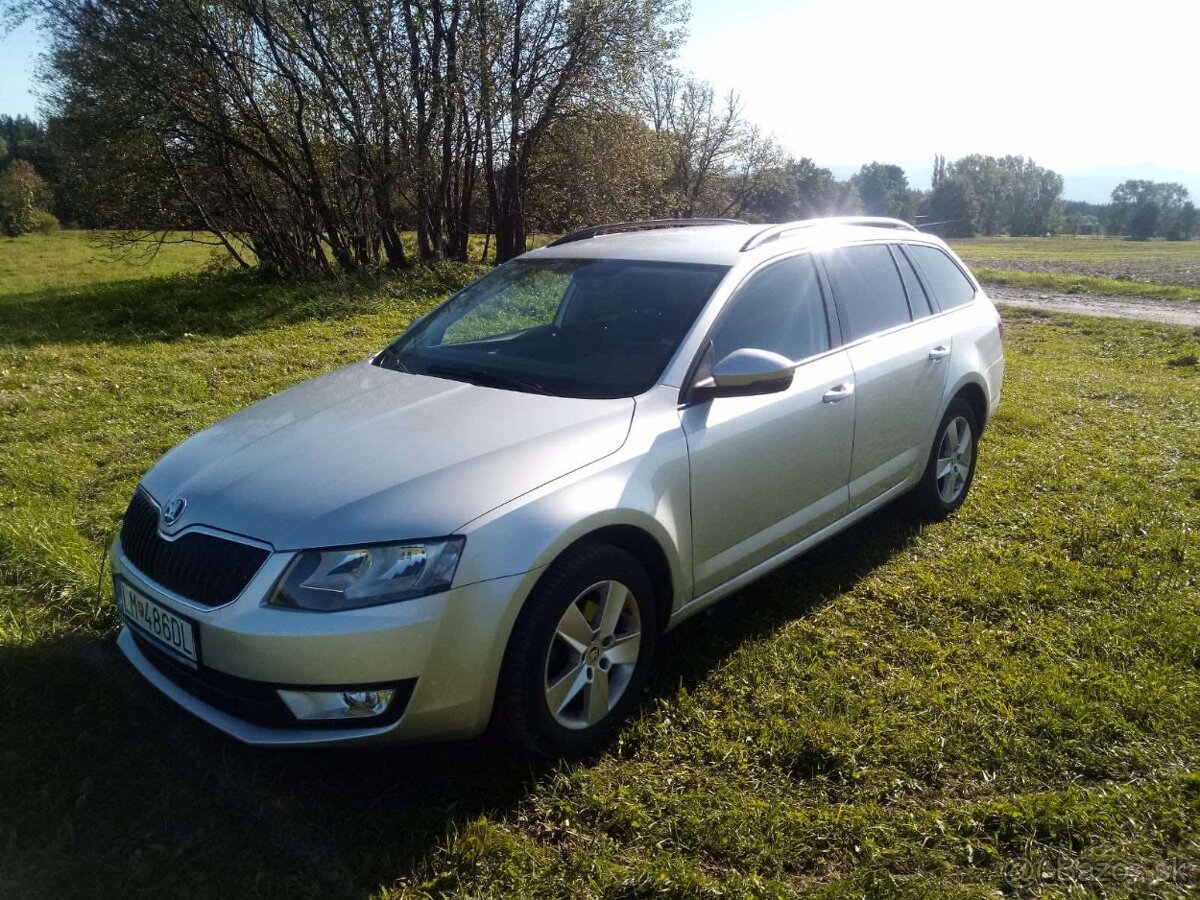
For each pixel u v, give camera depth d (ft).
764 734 10.09
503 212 64.08
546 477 9.36
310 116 50.75
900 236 16.48
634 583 10.10
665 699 10.82
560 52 57.00
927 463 15.87
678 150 100.37
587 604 9.86
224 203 55.98
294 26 48.44
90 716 10.36
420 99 52.19
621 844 8.55
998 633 12.48
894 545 15.53
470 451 9.58
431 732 8.78
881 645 12.16
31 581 13.56
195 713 9.06
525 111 58.13
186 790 9.19
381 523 8.63
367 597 8.36
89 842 8.43
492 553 8.69
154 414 23.34
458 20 52.19
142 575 9.63
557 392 11.17
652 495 10.14
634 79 58.08
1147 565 14.60
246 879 7.98
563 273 13.83
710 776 9.49
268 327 38.55
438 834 8.62
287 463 9.76
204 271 59.82
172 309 42.96
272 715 8.61
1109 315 54.13
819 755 9.72
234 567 8.74
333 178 54.44
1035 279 73.36
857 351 13.93
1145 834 8.50
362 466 9.46
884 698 10.85
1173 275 93.86
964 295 17.80
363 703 8.48
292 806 9.01
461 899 7.80
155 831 8.60
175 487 10.02
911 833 8.60
